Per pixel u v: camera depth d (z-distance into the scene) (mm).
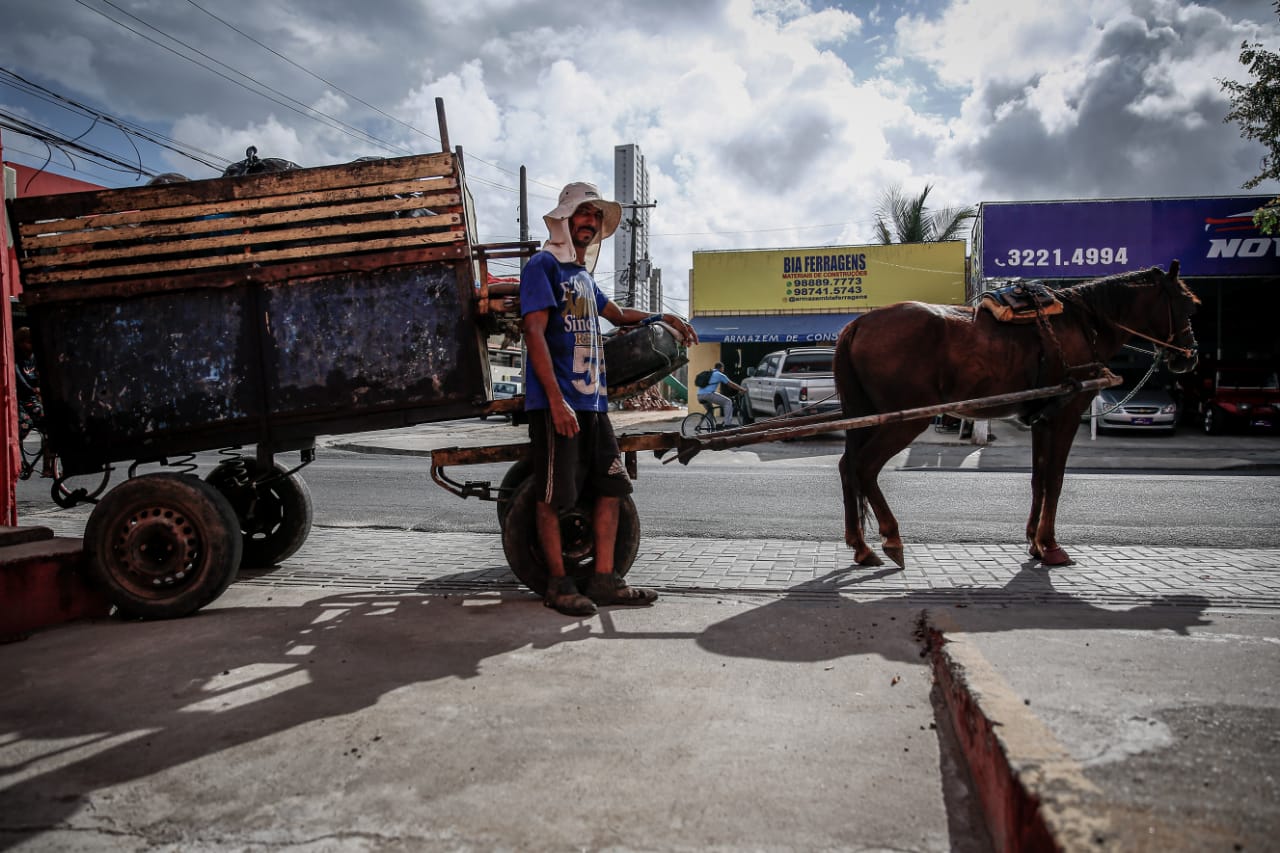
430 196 4426
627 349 4820
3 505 5059
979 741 2387
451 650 3738
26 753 2701
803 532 7242
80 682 3363
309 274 4465
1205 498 8844
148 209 4480
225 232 4504
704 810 2275
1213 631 3715
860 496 5508
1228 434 18734
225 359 4523
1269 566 5555
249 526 5766
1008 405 5344
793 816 2244
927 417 5289
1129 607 4367
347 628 4129
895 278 25094
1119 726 2357
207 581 4336
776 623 4129
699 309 25969
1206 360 19562
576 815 2258
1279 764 2068
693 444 4895
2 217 4992
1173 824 1726
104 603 4535
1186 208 19453
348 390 4492
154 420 4562
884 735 2762
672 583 5180
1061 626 3830
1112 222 19703
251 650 3773
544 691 3189
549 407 4312
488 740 2744
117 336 4555
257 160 4879
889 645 3738
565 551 4762
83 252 4523
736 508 8578
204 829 2229
